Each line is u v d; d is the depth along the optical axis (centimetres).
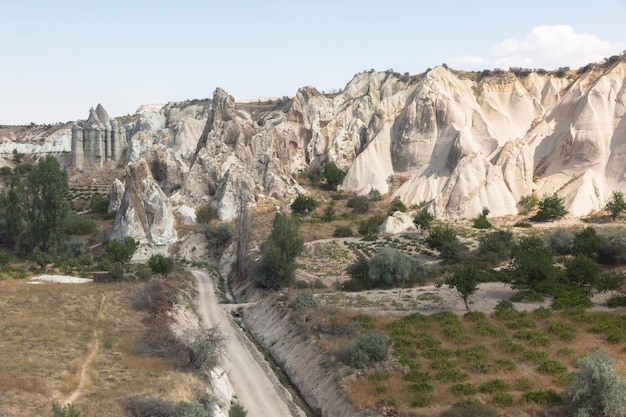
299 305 5447
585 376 3238
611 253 6681
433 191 11512
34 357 3691
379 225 10012
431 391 3581
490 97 13262
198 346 3941
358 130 13900
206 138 12962
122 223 9344
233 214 10612
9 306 5062
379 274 6469
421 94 12975
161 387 3322
